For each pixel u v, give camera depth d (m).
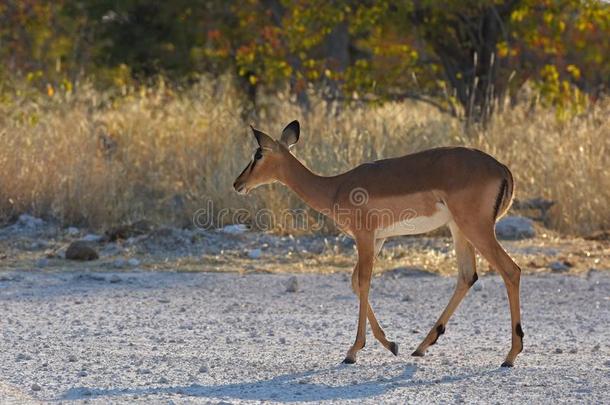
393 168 15.85
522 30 35.41
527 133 30.30
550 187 28.33
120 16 48.50
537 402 13.10
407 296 20.88
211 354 16.06
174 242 25.58
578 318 19.00
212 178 28.14
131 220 27.42
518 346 15.27
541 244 26.03
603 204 27.36
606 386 13.86
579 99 34.88
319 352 16.33
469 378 14.46
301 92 38.44
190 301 20.39
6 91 37.38
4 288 21.38
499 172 15.27
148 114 32.69
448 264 23.88
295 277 21.69
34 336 17.23
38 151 28.73
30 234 26.39
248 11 46.09
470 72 35.56
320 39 36.38
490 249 15.23
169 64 47.34
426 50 37.28
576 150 29.06
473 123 31.70
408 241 26.14
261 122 33.31
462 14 34.50
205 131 31.48
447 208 15.52
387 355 16.20
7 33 47.97
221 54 43.62
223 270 23.48
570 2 34.62
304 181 16.62
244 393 13.63
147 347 16.52
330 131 30.19
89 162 28.52
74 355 15.84
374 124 31.23
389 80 35.97
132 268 23.61
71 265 23.83
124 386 13.99
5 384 14.08
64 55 47.41
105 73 47.44
